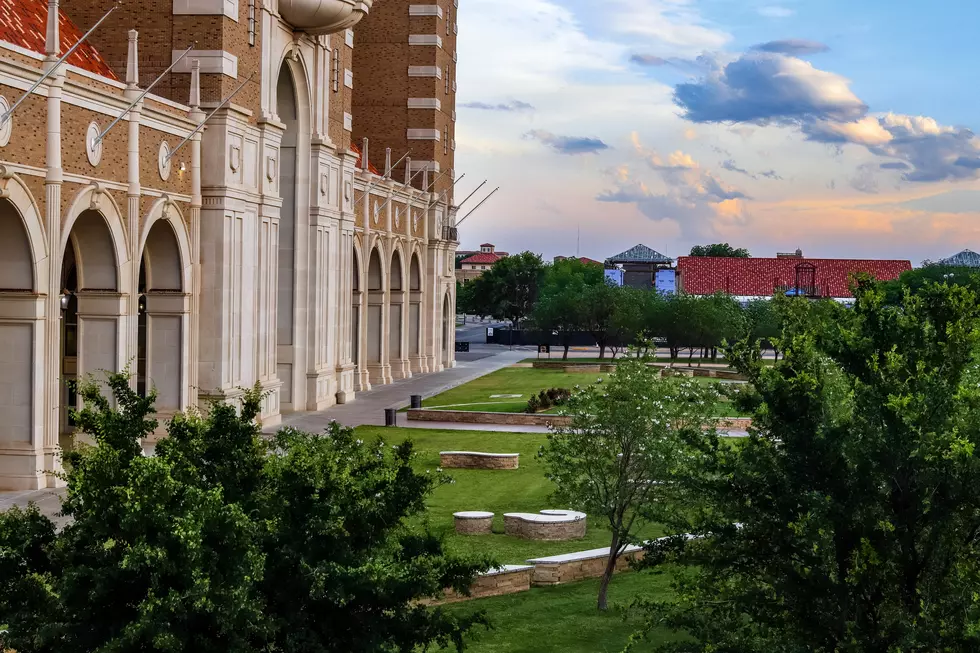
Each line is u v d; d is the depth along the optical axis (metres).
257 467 13.13
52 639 11.35
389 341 68.62
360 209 59.50
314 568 12.19
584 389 23.22
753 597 13.14
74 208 28.25
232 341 38.31
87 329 31.20
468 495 31.12
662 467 21.31
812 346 13.87
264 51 41.78
